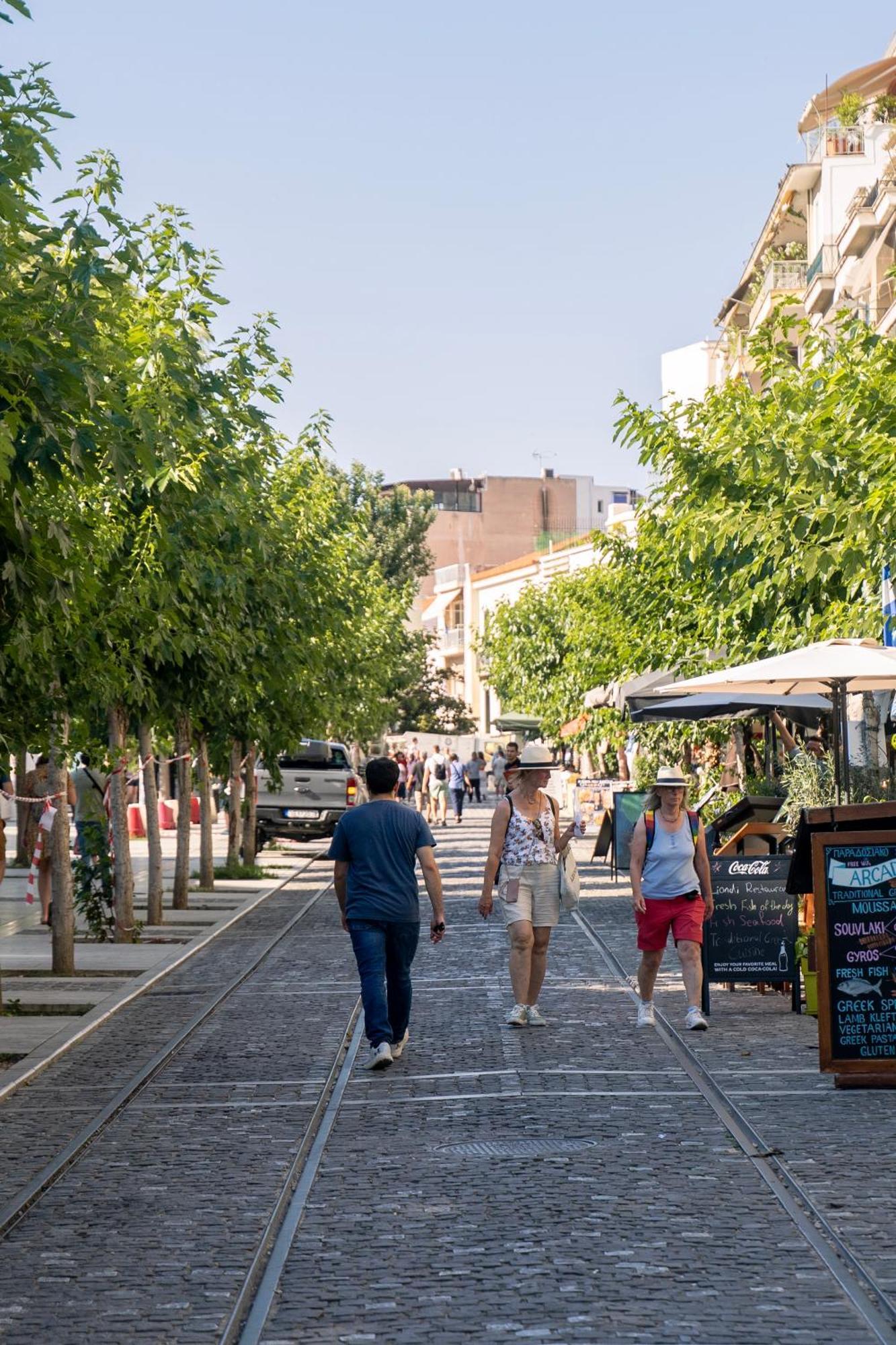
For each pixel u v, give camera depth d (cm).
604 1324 712
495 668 7119
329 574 3462
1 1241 882
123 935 2445
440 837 5694
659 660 3055
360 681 5359
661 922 1564
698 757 3681
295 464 3534
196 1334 723
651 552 3098
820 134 6156
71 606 1367
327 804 4775
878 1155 1028
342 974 2020
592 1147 1064
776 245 6650
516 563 12588
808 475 2109
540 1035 1531
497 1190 960
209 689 2611
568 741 5809
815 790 1908
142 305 2014
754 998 1772
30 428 1112
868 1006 1270
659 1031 1546
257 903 3142
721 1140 1080
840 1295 750
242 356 2283
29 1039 1561
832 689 1891
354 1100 1251
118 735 2520
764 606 2448
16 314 1130
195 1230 895
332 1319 734
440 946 2345
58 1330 735
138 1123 1193
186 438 1839
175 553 2066
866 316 4978
